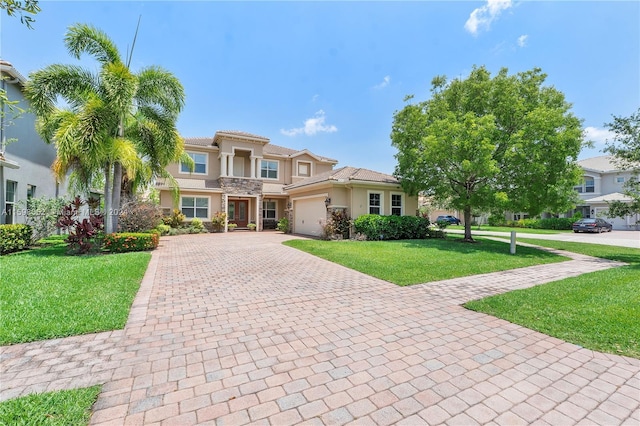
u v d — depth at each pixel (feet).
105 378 8.93
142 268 24.25
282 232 68.28
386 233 47.96
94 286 18.19
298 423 7.14
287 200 74.54
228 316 14.44
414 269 25.59
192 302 16.53
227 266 27.07
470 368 9.77
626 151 33.65
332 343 11.58
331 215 49.26
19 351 10.48
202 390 8.42
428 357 10.51
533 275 24.63
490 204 40.57
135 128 38.29
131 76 33.45
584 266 29.32
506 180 40.83
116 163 36.78
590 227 78.18
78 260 26.78
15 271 21.45
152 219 46.85
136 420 7.14
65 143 29.50
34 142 42.27
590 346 11.35
